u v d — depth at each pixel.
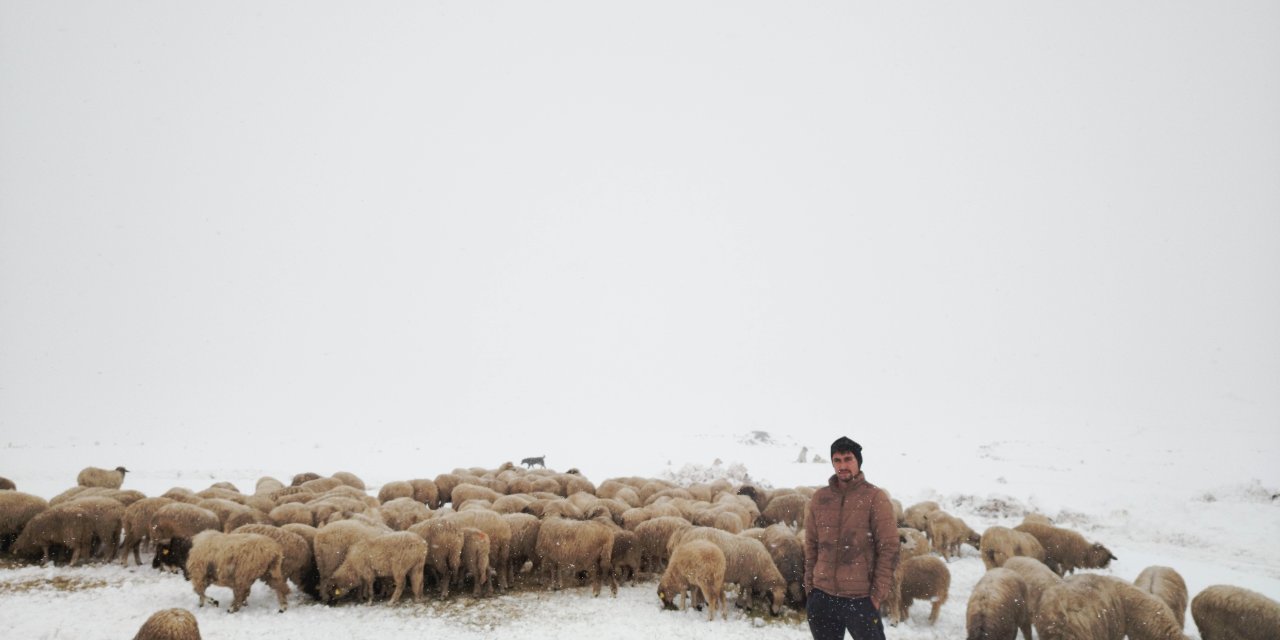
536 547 10.01
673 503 13.15
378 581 9.41
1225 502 21.03
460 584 9.87
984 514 20.67
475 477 17.39
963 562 13.20
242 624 7.82
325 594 8.77
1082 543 11.88
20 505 10.57
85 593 8.72
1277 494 21.86
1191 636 7.73
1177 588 8.34
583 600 9.32
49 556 10.20
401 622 8.12
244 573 8.18
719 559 8.62
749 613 8.89
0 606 8.07
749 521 13.00
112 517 10.31
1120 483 27.80
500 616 8.47
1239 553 15.27
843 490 5.36
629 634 7.88
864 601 5.10
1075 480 28.89
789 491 16.56
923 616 9.16
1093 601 7.24
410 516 11.40
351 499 12.30
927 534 14.26
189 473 26.09
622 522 11.73
